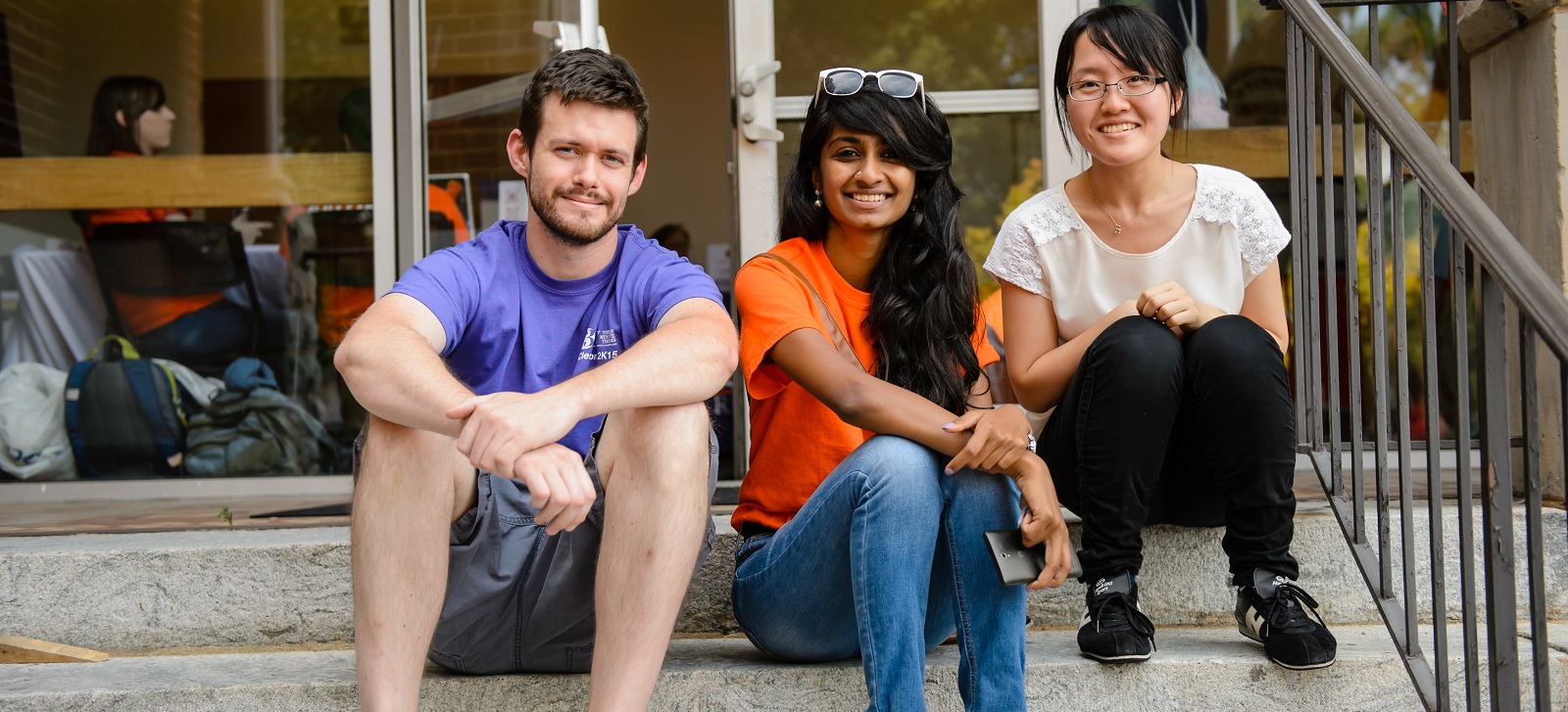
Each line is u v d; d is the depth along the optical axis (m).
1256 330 1.56
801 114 3.07
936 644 1.59
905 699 1.34
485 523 1.37
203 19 3.53
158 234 3.51
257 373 3.47
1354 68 1.57
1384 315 1.56
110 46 3.54
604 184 1.45
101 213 3.52
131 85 3.53
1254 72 3.27
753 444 1.69
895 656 1.35
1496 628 1.32
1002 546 1.40
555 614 1.44
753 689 1.54
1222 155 3.27
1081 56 1.73
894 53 3.11
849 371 1.50
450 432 1.26
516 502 1.43
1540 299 1.25
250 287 3.49
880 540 1.36
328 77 3.51
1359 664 1.55
